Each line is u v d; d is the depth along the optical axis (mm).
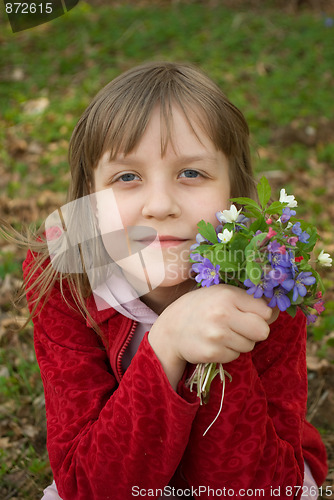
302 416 1678
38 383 2879
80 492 1540
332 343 3004
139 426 1411
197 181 1523
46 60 7418
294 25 8594
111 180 1545
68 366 1689
